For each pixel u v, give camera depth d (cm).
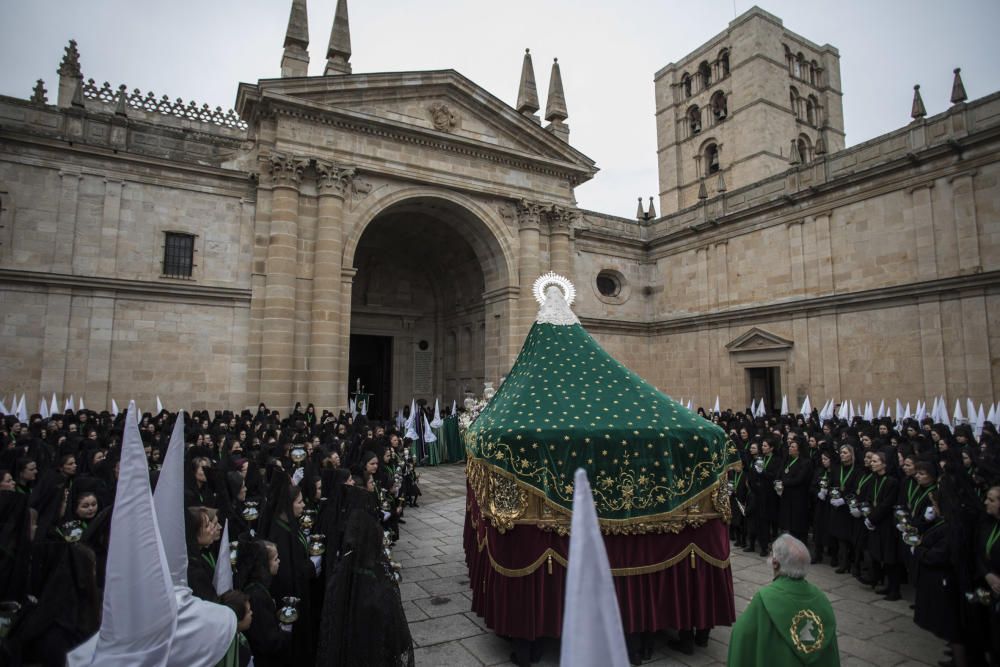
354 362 3378
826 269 2417
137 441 308
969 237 1978
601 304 3164
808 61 4662
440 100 2547
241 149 2277
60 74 2845
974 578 569
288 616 490
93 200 2017
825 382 2389
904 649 658
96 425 1366
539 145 2773
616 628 184
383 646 427
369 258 3203
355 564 448
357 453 1016
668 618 626
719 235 2919
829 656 365
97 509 618
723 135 4425
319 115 2245
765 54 4206
